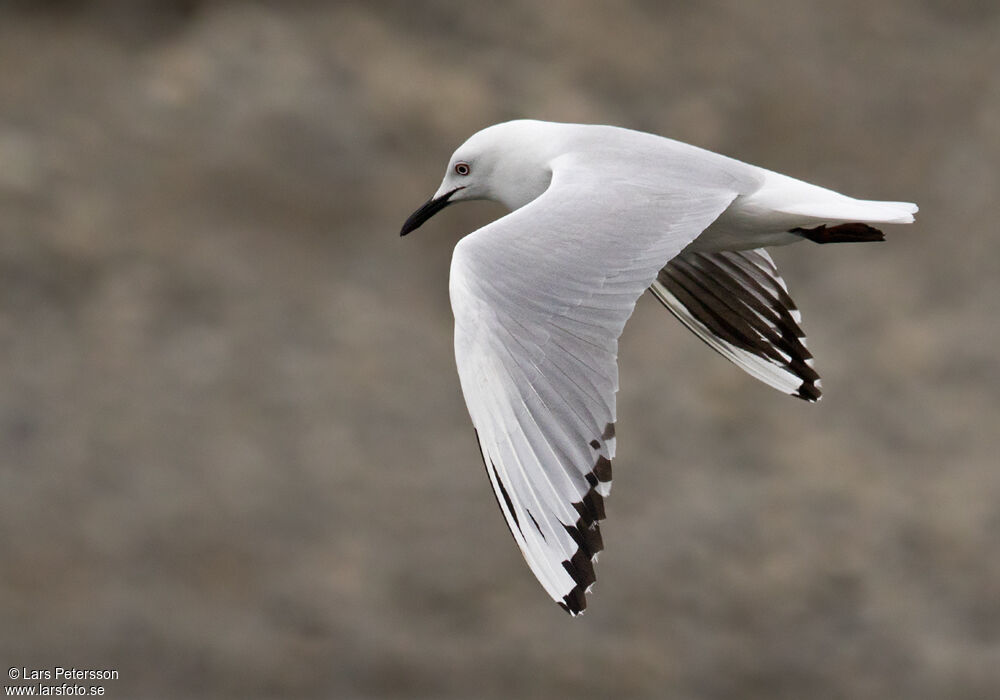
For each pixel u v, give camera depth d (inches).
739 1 914.7
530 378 225.8
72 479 549.6
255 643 470.3
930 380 637.3
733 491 556.1
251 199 721.6
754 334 318.0
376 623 483.8
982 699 468.1
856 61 887.1
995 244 743.7
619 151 272.2
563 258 237.8
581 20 861.2
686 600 498.3
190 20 811.4
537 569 216.1
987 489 559.8
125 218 698.8
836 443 589.9
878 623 492.1
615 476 560.7
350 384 620.4
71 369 615.5
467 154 302.7
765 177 273.3
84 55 783.7
